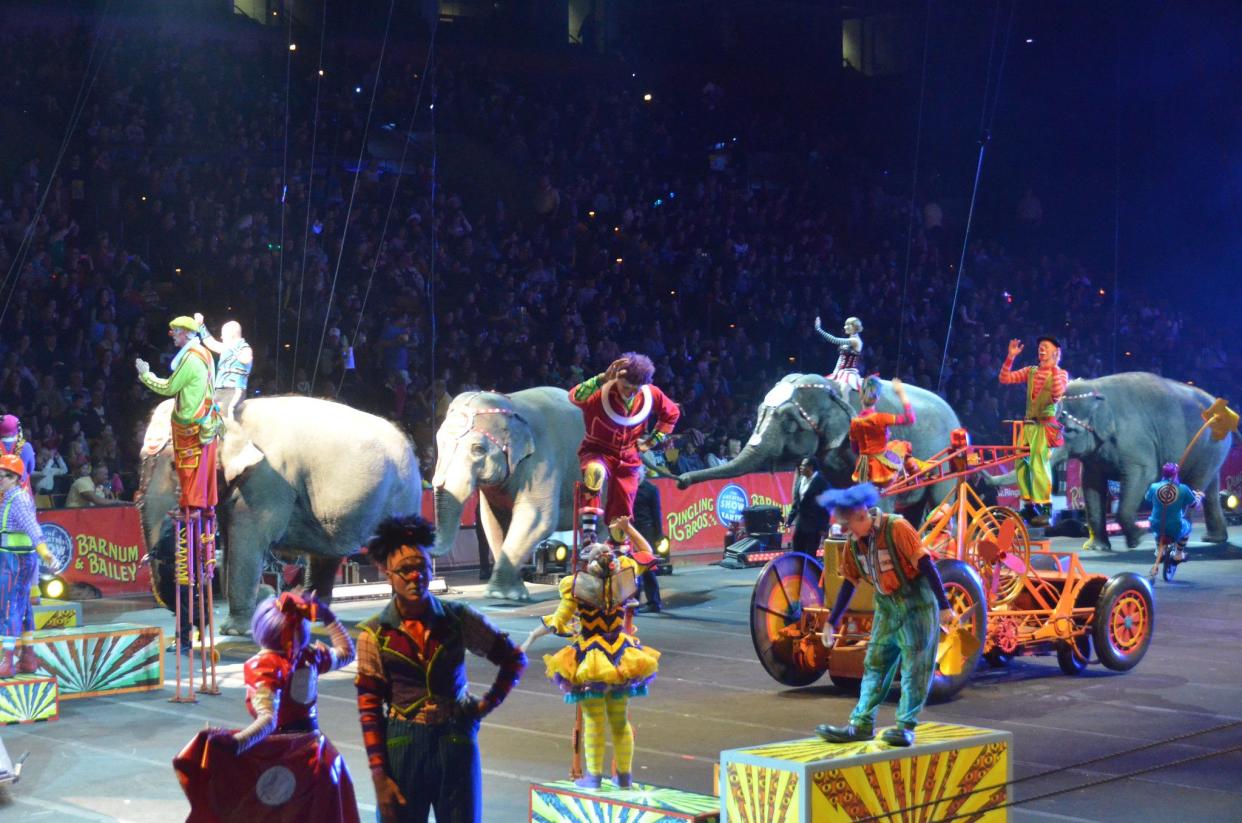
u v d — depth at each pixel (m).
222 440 14.54
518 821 8.22
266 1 33.97
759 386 30.31
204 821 6.34
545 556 19.70
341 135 32.00
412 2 35.19
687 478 17.92
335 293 27.69
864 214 37.47
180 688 12.18
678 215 34.88
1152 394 24.17
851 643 11.98
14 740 10.38
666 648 14.77
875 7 39.28
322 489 14.91
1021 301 36.84
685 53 39.41
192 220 27.48
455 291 29.94
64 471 20.50
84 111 28.56
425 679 6.07
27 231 24.44
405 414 24.95
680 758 9.82
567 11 38.25
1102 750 10.12
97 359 23.88
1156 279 37.25
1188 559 23.42
